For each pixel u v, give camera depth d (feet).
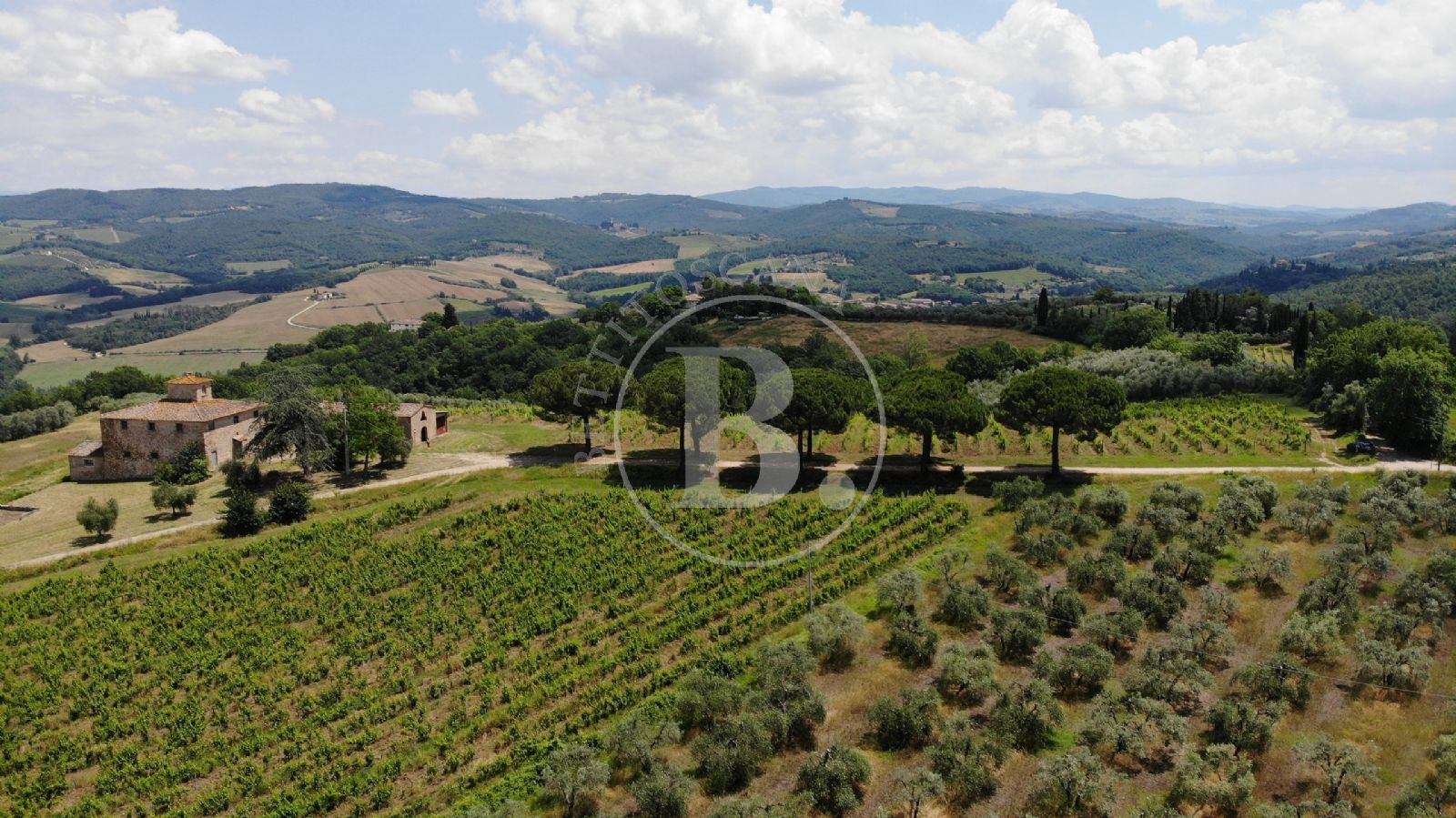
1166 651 147.23
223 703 152.15
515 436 312.91
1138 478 238.07
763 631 169.37
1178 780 120.47
